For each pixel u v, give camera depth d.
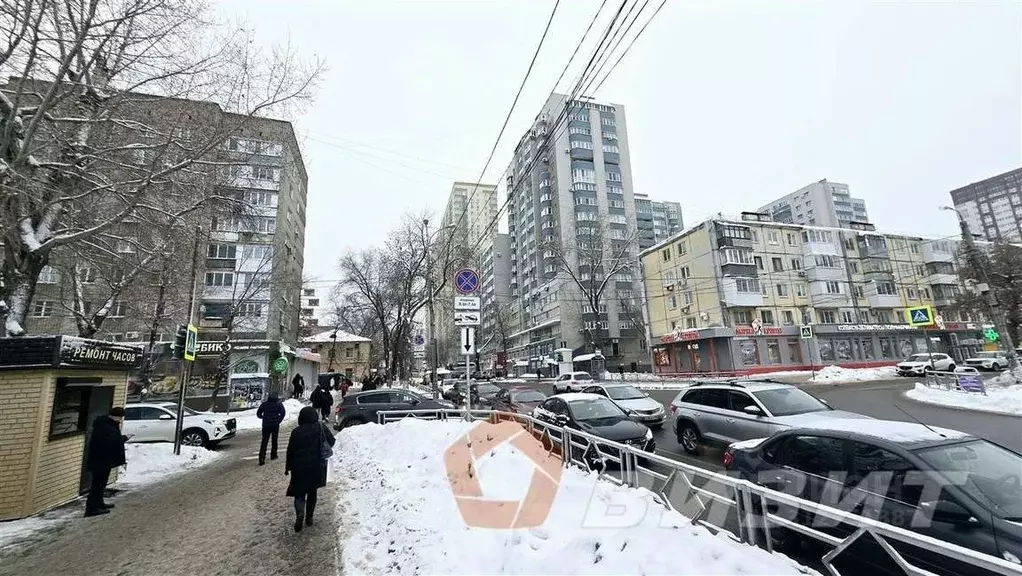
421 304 33.34
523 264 72.56
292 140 11.10
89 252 10.66
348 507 6.25
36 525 6.21
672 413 9.78
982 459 3.68
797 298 39.50
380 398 14.75
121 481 9.06
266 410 10.39
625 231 57.69
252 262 29.83
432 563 3.95
